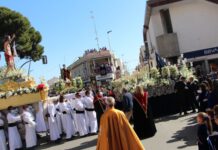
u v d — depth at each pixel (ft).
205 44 111.96
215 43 111.24
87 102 59.11
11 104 59.00
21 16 154.92
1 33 150.71
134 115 47.98
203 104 47.16
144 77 65.67
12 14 151.64
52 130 58.13
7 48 68.08
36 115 61.16
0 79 62.85
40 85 61.41
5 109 58.95
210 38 111.45
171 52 112.47
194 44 112.47
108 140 31.04
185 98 61.31
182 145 39.45
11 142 55.31
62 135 62.85
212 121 27.40
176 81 64.44
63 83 84.89
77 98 59.06
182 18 112.88
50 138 58.29
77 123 58.85
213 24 110.93
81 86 89.10
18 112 59.98
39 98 61.05
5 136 57.52
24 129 57.93
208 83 38.52
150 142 43.96
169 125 53.47
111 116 31.37
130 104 47.98
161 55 112.98
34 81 64.44
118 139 31.04
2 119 56.34
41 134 69.87
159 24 115.14
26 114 56.75
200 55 112.37
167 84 63.87
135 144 31.14
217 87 37.58
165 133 47.83
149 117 47.57
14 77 63.16
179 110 63.72
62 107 58.95
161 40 112.68
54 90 85.15
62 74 95.40
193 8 112.16
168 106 63.62
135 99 48.08
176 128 50.16
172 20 113.60
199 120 26.17
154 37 117.29
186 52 113.09
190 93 61.21
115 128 31.14
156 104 63.41
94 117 59.47
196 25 112.27
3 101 58.54
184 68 70.74
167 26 115.14
